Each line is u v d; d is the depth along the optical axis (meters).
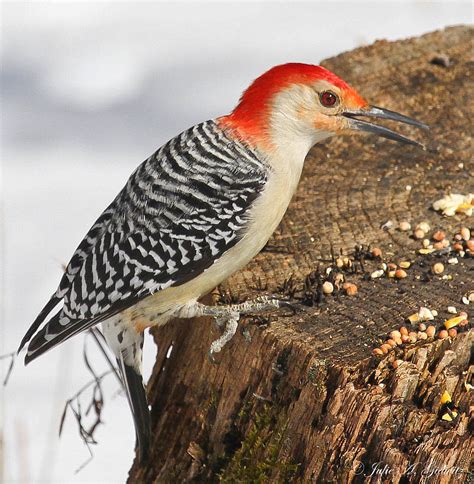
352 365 8.74
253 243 10.21
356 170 12.23
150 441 10.27
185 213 10.03
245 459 9.39
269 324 9.53
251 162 10.22
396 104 13.41
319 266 10.54
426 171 12.08
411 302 9.76
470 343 8.92
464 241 10.70
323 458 8.55
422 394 8.55
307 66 10.68
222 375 9.93
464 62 14.22
